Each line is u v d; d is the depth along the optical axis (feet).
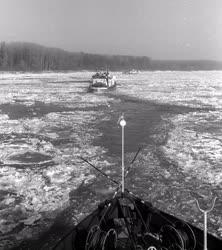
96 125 71.97
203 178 37.22
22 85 196.65
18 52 440.45
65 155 47.47
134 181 36.45
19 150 50.21
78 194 32.81
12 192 33.42
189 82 232.94
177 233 18.51
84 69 480.64
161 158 45.62
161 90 165.37
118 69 511.40
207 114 89.30
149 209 21.08
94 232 18.81
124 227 20.08
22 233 25.50
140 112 92.27
